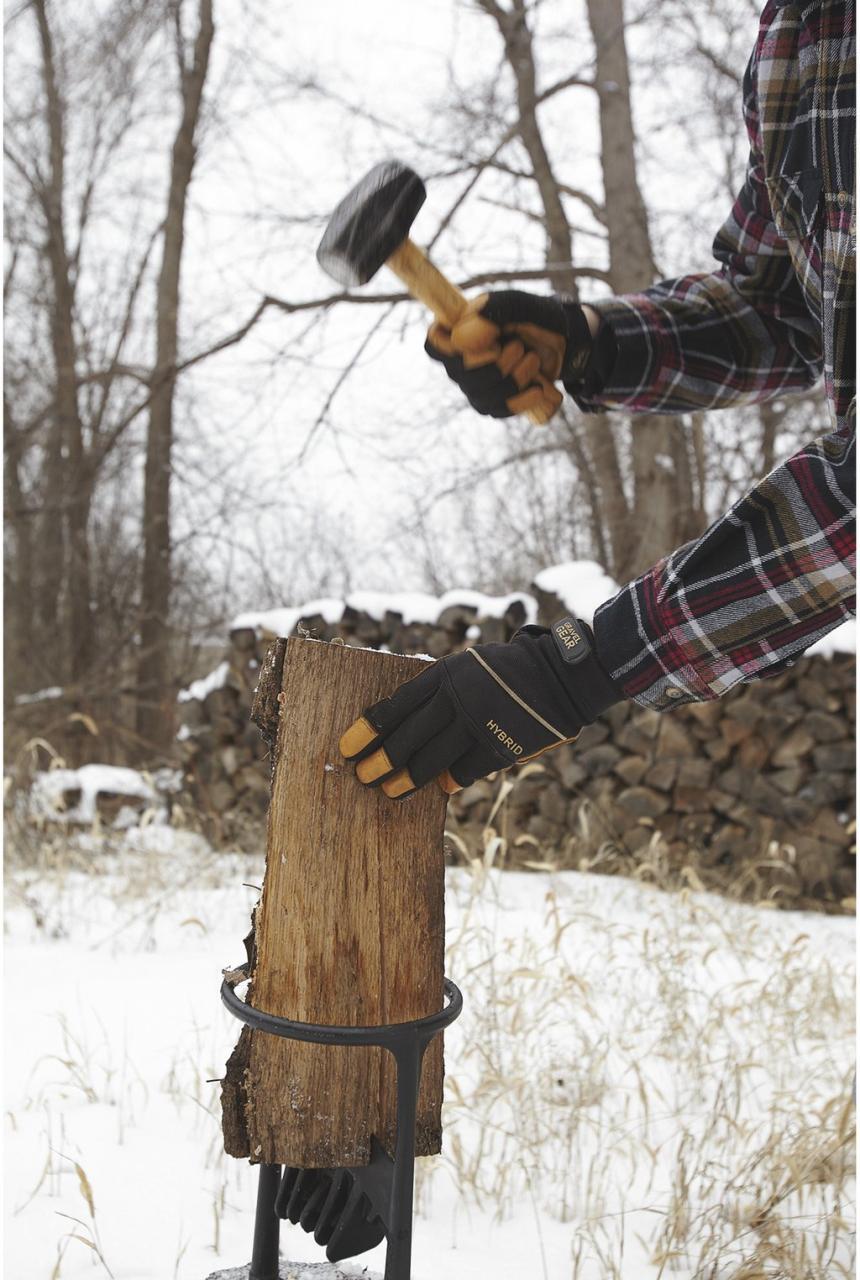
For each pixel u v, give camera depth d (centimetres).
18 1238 157
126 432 975
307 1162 110
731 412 760
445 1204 179
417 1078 106
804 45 117
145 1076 221
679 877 461
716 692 106
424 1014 114
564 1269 156
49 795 538
